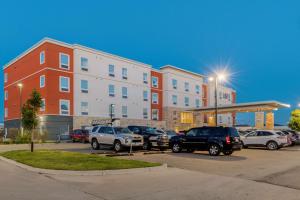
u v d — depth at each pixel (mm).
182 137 20281
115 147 20922
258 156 18359
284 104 37062
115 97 46031
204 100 64375
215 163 14688
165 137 21672
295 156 18484
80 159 14125
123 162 13156
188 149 20062
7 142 31344
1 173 11656
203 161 15438
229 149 18281
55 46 39312
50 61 38562
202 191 8438
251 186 9117
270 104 35969
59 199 7512
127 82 48188
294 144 29234
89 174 11141
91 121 42031
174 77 56406
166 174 11320
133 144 20406
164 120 54438
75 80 40812
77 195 7977
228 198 7641
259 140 24734
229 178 10469
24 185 9266
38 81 39875
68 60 40469
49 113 37719
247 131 27609
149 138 22062
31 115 25250
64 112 39312
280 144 23828
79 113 40844
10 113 48344
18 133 35281
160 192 8320
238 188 8836
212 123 46281
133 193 8219
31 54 42125
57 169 11648
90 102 42344
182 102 57594
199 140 19234
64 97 39500
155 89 53781
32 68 41625
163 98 55125
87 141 33562
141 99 50406
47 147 25516
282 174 11359
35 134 34469
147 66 52188
